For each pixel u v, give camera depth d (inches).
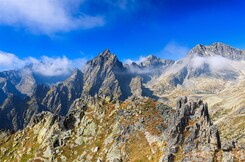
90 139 5935.0
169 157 4037.9
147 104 5772.6
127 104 6176.2
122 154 4906.5
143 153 4640.8
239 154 3747.5
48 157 5954.7
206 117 4436.5
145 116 5423.2
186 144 4153.5
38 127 7416.3
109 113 6328.7
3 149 7529.5
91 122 6309.1
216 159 3831.2
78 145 5969.5
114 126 5723.4
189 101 4694.9
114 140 5344.5
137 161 4527.6
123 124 5541.3
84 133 6166.3
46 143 6348.4
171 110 5364.2
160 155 4284.0
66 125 6619.1
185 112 4547.2
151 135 4904.0
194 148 4074.8
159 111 5462.6
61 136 6333.7
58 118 6998.0
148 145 4756.4
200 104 4680.1
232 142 3929.6
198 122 4382.4
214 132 4138.8
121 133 5329.7
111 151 5118.1
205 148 4013.3
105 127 5964.6
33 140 7042.3
